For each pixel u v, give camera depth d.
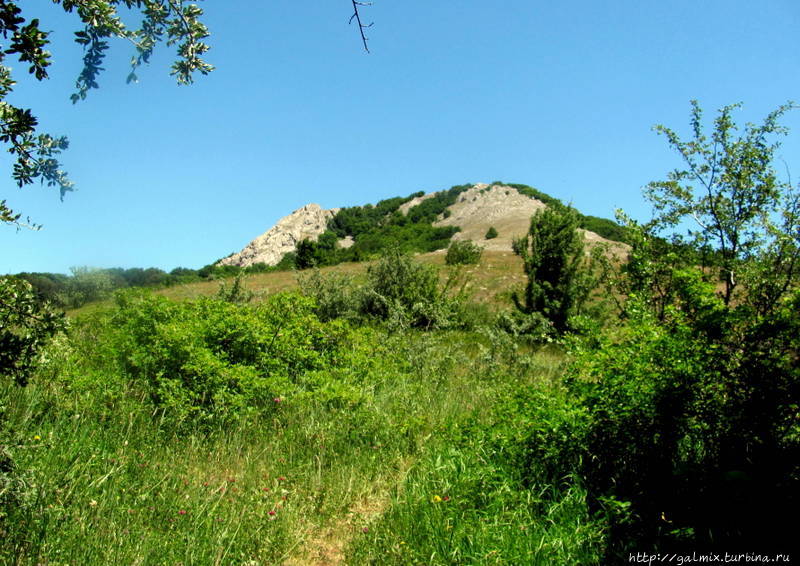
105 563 3.23
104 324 8.50
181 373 6.05
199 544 3.57
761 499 3.50
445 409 6.57
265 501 4.27
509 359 9.33
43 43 2.35
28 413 4.79
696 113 6.73
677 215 6.73
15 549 3.16
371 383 7.24
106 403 5.61
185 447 5.11
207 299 8.13
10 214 2.55
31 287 2.95
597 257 7.70
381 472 4.90
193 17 2.64
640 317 4.91
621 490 4.02
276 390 6.05
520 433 4.59
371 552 3.69
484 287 30.84
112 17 2.41
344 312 12.71
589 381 4.66
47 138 2.58
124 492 4.05
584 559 3.37
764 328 3.80
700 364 3.93
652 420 4.09
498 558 3.38
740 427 3.74
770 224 5.91
